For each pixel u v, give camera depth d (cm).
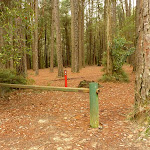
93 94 337
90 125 351
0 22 557
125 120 371
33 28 629
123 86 838
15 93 739
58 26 1473
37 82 1129
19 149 269
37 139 303
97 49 3681
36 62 1736
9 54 553
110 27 991
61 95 712
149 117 316
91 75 1384
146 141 270
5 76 754
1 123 386
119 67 998
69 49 3819
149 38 316
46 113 467
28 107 532
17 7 602
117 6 2766
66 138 303
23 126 368
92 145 272
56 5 1468
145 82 327
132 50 971
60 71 1442
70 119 411
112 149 257
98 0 2778
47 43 3778
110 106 515
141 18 332
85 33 3597
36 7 1559
